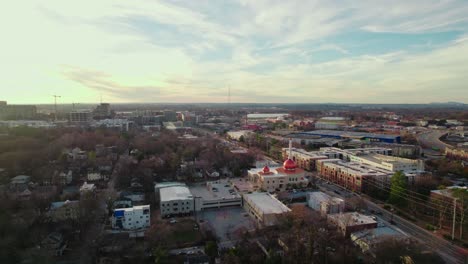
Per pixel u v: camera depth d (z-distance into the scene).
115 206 193.88
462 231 157.62
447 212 170.25
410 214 182.62
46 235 150.00
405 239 135.12
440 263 123.50
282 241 136.50
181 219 177.50
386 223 170.88
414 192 199.38
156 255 129.00
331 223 160.38
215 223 174.75
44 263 126.69
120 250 137.38
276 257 125.62
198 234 158.50
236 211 195.62
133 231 160.25
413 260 121.12
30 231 149.50
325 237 136.25
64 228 158.50
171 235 154.00
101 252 137.75
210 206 199.88
